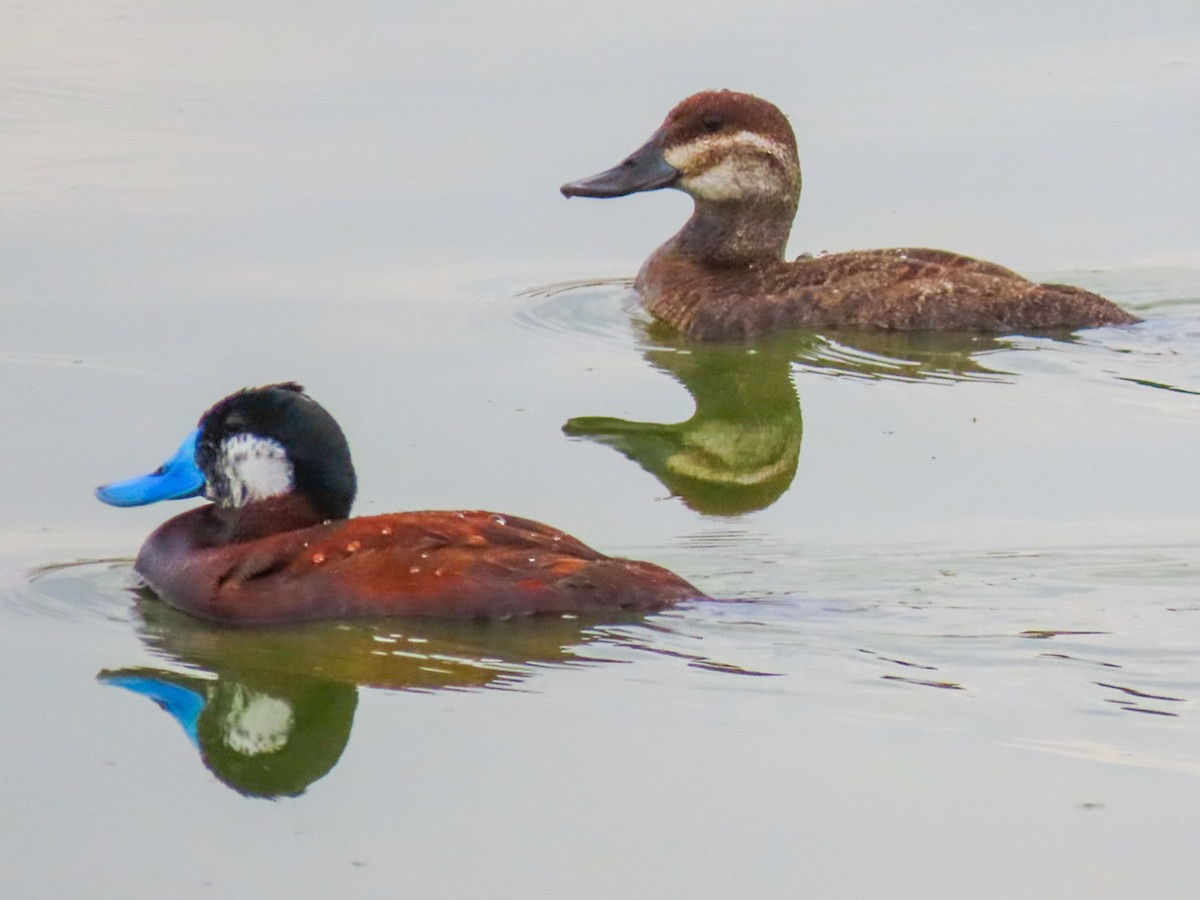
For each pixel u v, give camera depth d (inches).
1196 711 420.2
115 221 792.9
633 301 749.9
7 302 705.0
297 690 435.8
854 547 509.7
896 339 695.1
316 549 465.1
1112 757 403.2
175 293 721.0
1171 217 815.1
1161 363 665.0
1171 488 553.0
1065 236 797.9
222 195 826.8
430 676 436.5
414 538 462.3
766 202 743.1
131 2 1102.4
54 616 473.7
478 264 772.6
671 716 419.8
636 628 453.7
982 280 706.2
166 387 629.3
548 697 426.9
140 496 485.1
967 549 505.7
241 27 1058.1
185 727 425.4
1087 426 608.7
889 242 796.0
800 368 671.8
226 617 465.7
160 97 949.8
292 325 695.1
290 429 475.8
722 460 586.6
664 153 747.4
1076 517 531.2
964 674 435.2
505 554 458.9
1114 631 454.9
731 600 469.4
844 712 420.5
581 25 1049.5
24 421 599.5
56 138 893.2
